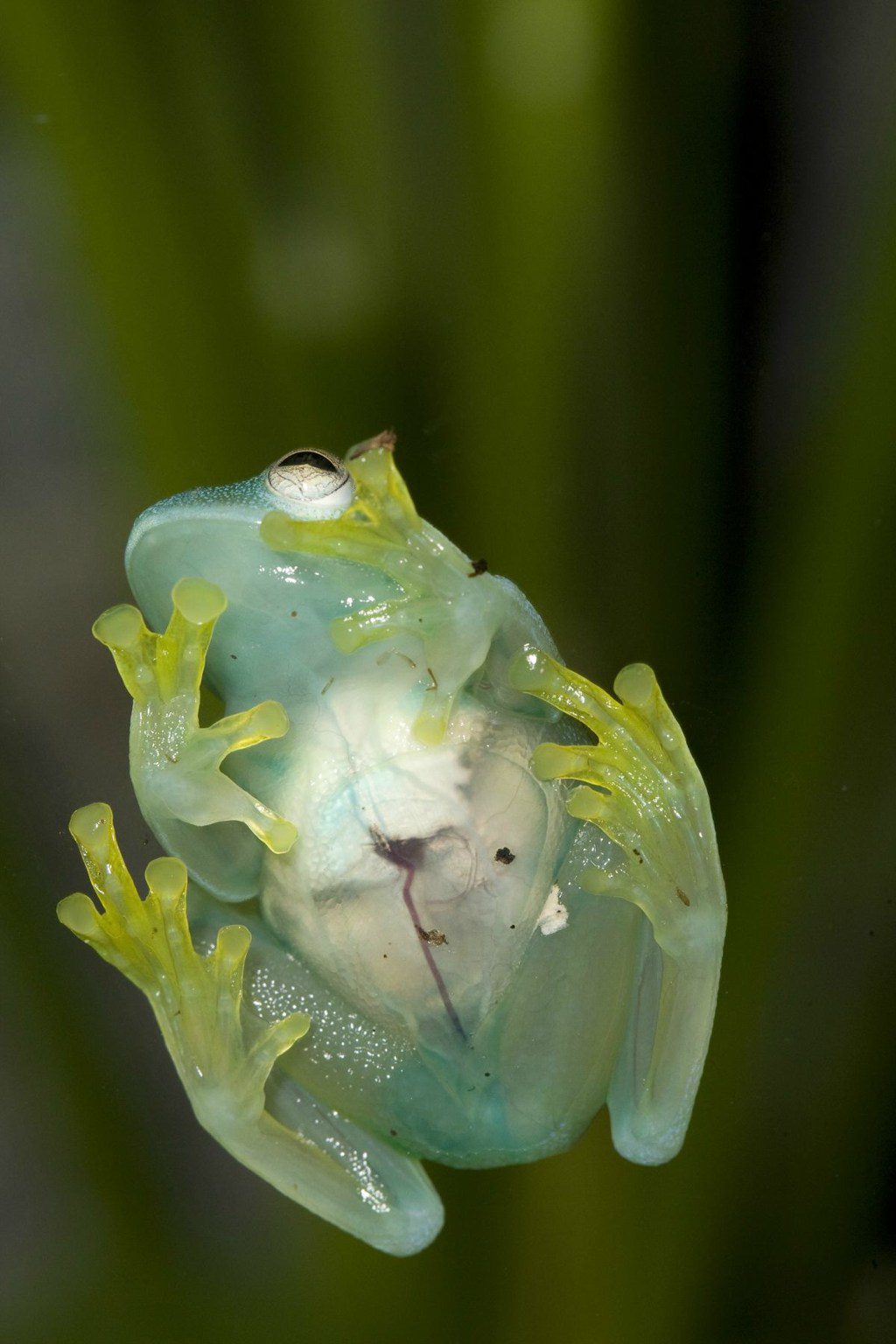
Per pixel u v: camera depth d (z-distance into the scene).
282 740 0.19
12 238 0.19
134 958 0.19
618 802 0.18
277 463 0.18
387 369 0.19
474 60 0.19
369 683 0.19
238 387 0.19
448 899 0.18
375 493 0.18
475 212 0.19
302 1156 0.19
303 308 0.19
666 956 0.18
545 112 0.19
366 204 0.19
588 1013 0.19
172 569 0.18
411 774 0.18
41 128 0.19
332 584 0.18
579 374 0.19
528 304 0.19
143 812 0.18
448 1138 0.19
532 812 0.19
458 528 0.19
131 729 0.18
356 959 0.19
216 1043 0.19
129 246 0.19
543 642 0.19
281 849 0.18
